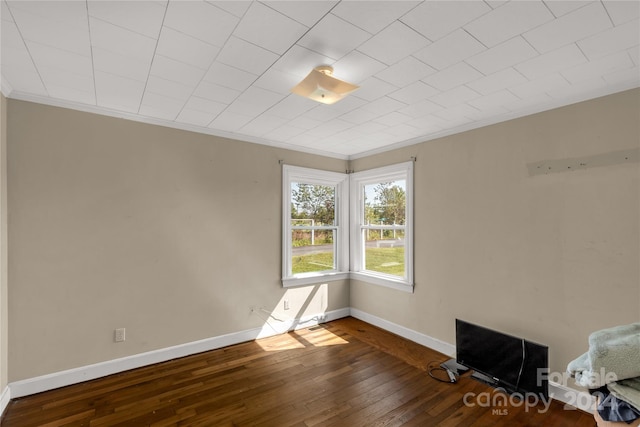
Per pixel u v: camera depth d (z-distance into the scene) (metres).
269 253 3.58
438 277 3.21
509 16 1.39
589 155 2.21
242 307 3.38
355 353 3.12
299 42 1.61
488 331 2.60
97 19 1.42
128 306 2.73
